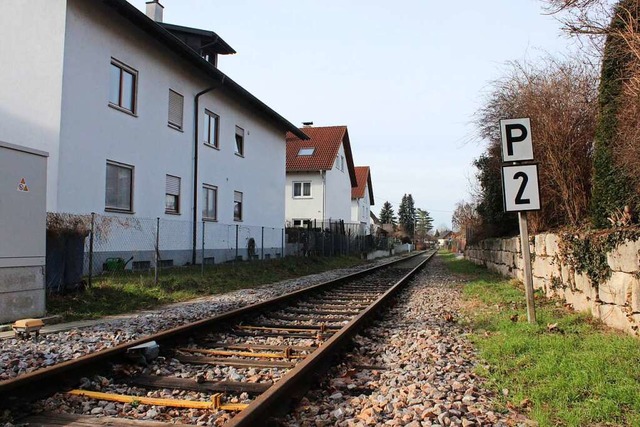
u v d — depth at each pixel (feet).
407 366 17.01
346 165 156.87
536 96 38.63
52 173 40.37
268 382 14.92
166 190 57.26
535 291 36.01
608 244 22.07
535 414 12.00
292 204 133.08
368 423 11.63
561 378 14.43
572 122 37.19
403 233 315.78
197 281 44.73
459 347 20.08
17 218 24.73
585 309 25.71
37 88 41.34
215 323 23.29
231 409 12.39
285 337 22.53
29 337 21.35
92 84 44.70
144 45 52.31
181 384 14.61
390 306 33.47
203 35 69.51
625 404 12.72
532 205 23.80
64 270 31.71
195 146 62.90
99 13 45.47
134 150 50.85
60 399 13.30
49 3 41.55
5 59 42.22
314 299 37.40
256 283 51.01
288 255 89.71
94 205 44.96
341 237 115.44
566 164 37.45
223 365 17.24
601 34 23.11
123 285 36.88
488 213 66.33
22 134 41.37
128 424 11.36
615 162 25.72
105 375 15.55
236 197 76.38
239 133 77.36
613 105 26.73
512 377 15.39
